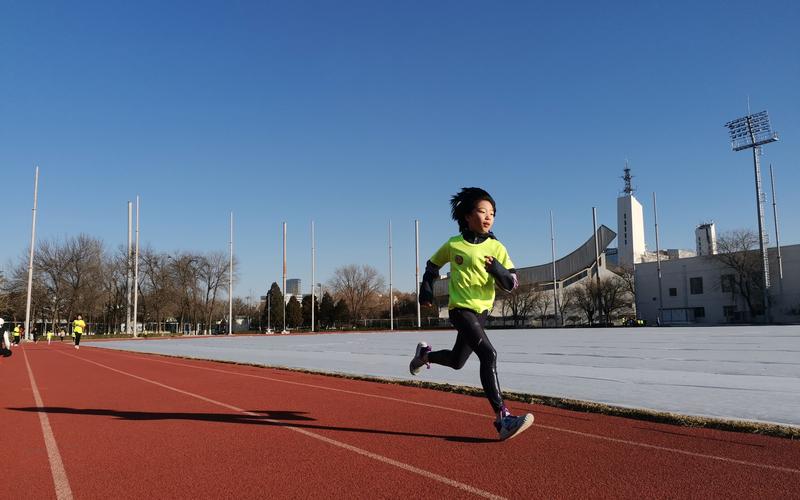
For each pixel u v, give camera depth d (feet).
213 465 13.58
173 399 25.16
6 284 220.84
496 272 15.07
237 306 391.45
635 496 10.70
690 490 11.02
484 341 15.51
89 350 83.05
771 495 10.63
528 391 24.68
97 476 12.85
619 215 382.42
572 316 257.55
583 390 24.90
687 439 15.44
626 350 54.24
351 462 13.61
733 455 13.62
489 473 12.44
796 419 17.39
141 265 233.76
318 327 323.57
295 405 22.65
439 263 16.33
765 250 179.11
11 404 24.11
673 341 72.33
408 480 12.03
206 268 261.85
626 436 15.96
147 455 14.71
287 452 14.75
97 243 231.50
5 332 66.64
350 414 20.30
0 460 14.40
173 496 11.29
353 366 40.37
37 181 151.74
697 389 24.76
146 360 55.26
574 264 284.00
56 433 17.70
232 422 19.15
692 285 222.07
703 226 337.52
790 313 194.18
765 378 28.50
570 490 11.14
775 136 173.47
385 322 310.86
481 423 18.31
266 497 11.09
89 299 227.81
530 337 97.96
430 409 21.15
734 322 208.85
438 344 82.17
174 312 280.51
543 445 15.06
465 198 15.84
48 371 42.52
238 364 45.24
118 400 25.09
